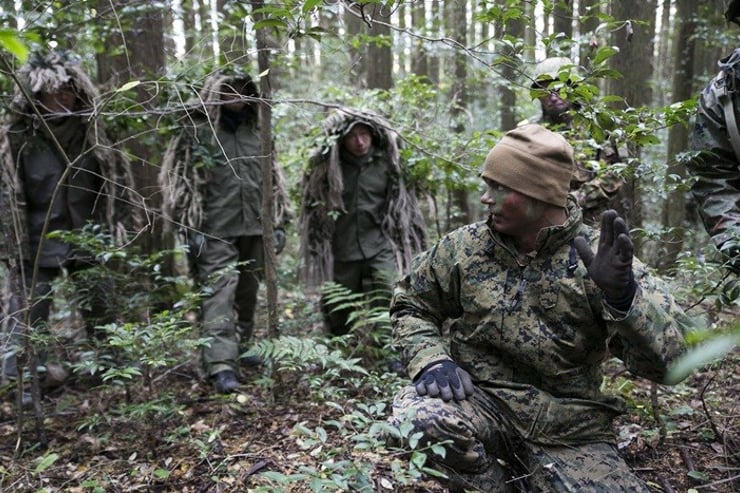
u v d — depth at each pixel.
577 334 2.21
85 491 2.74
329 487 1.93
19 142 3.68
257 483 2.70
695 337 0.86
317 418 3.28
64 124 3.74
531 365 2.28
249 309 4.38
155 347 3.22
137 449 3.08
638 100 4.46
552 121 3.79
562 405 2.28
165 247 5.11
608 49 2.58
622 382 3.41
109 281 3.71
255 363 4.31
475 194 7.71
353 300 4.34
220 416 3.41
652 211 6.21
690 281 3.24
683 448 2.80
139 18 4.22
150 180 4.90
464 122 6.43
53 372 3.91
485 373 2.37
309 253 4.30
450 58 7.28
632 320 1.97
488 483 2.31
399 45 7.32
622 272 1.93
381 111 5.25
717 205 2.52
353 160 4.23
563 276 2.18
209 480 2.77
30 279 3.80
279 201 4.31
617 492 2.17
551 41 2.66
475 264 2.33
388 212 4.28
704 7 6.04
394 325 2.52
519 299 2.24
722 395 3.20
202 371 3.92
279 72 7.14
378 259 4.26
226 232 4.04
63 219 3.86
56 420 3.48
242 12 3.85
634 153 3.39
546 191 2.13
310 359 3.38
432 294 2.46
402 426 1.89
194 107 3.44
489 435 2.29
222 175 4.02
